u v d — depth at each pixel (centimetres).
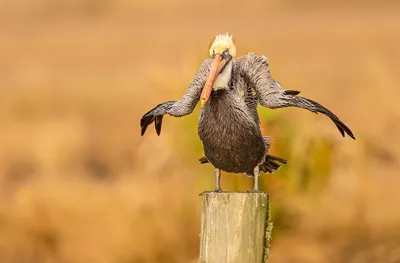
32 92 3531
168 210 1530
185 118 1466
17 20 6556
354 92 2939
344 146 1523
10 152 2406
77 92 3525
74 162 2164
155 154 1606
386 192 1578
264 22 6084
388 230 1545
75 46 5153
